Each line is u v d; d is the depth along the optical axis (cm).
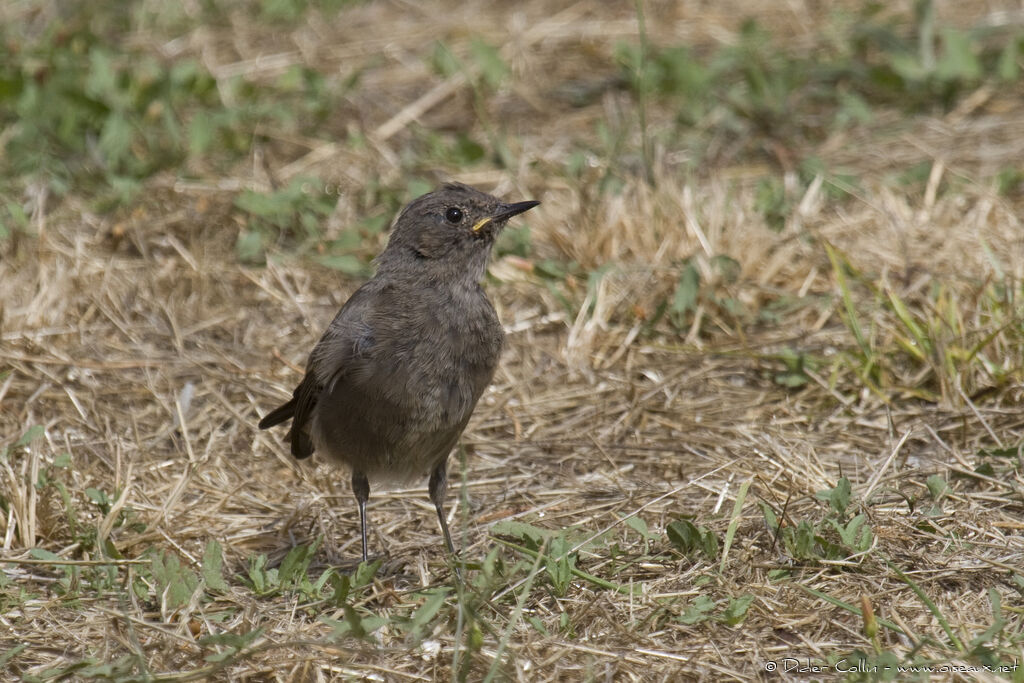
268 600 902
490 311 989
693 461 1085
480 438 1154
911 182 1497
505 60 1861
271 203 1438
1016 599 846
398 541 1013
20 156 1553
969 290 1236
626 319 1305
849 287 1315
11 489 975
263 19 2012
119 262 1398
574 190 1479
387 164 1598
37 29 1914
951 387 1131
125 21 1983
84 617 866
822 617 837
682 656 800
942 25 1872
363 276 1361
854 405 1160
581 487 1060
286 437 1076
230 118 1644
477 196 991
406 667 802
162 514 993
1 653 821
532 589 895
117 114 1570
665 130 1664
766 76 1745
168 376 1229
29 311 1281
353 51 1919
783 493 999
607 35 1936
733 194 1470
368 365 942
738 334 1276
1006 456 1019
